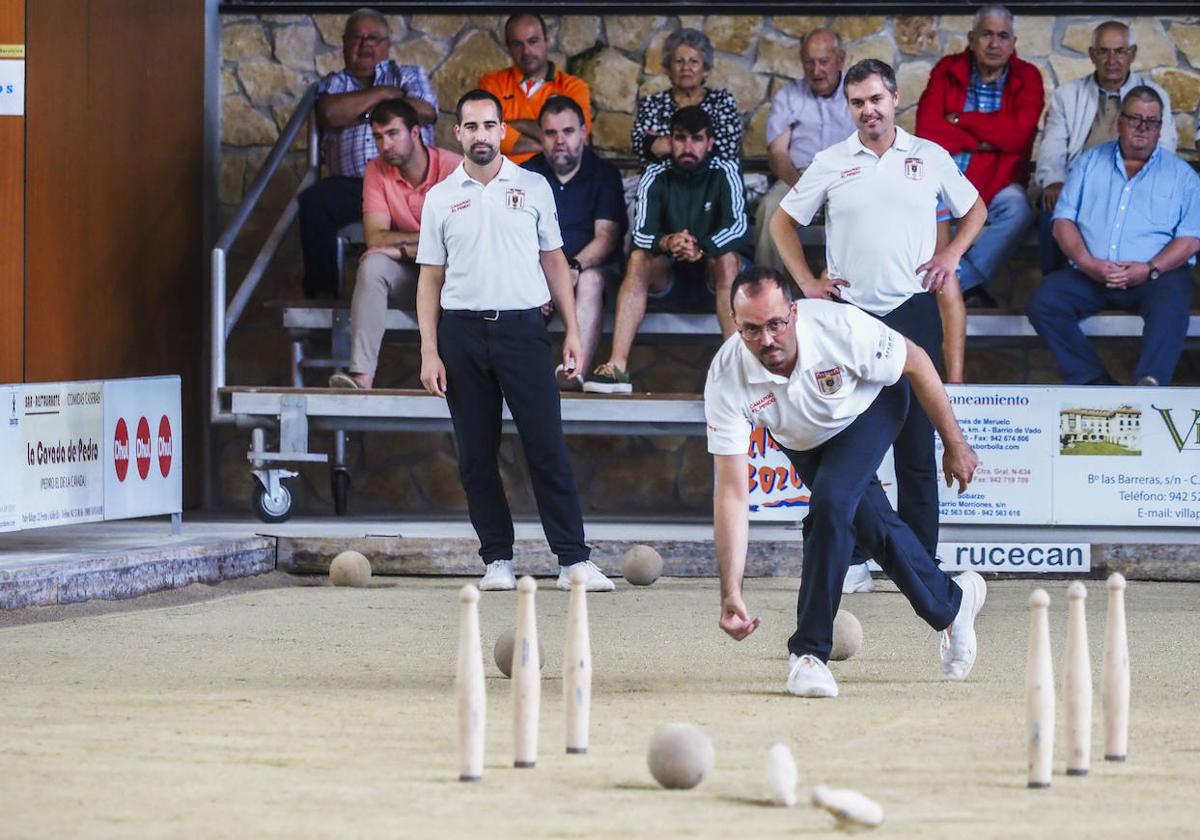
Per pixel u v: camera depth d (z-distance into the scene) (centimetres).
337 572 2869
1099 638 2250
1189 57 3762
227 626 2350
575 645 1453
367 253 3281
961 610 1888
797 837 1148
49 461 2630
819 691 1772
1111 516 2927
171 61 3738
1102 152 3347
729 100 3512
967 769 1388
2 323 3288
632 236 3312
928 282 2484
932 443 2500
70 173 3406
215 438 3888
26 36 3272
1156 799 1277
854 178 2480
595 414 3155
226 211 3909
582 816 1206
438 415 3139
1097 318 3366
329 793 1280
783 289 1680
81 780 1330
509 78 3672
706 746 1315
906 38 3791
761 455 2956
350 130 3650
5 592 2428
